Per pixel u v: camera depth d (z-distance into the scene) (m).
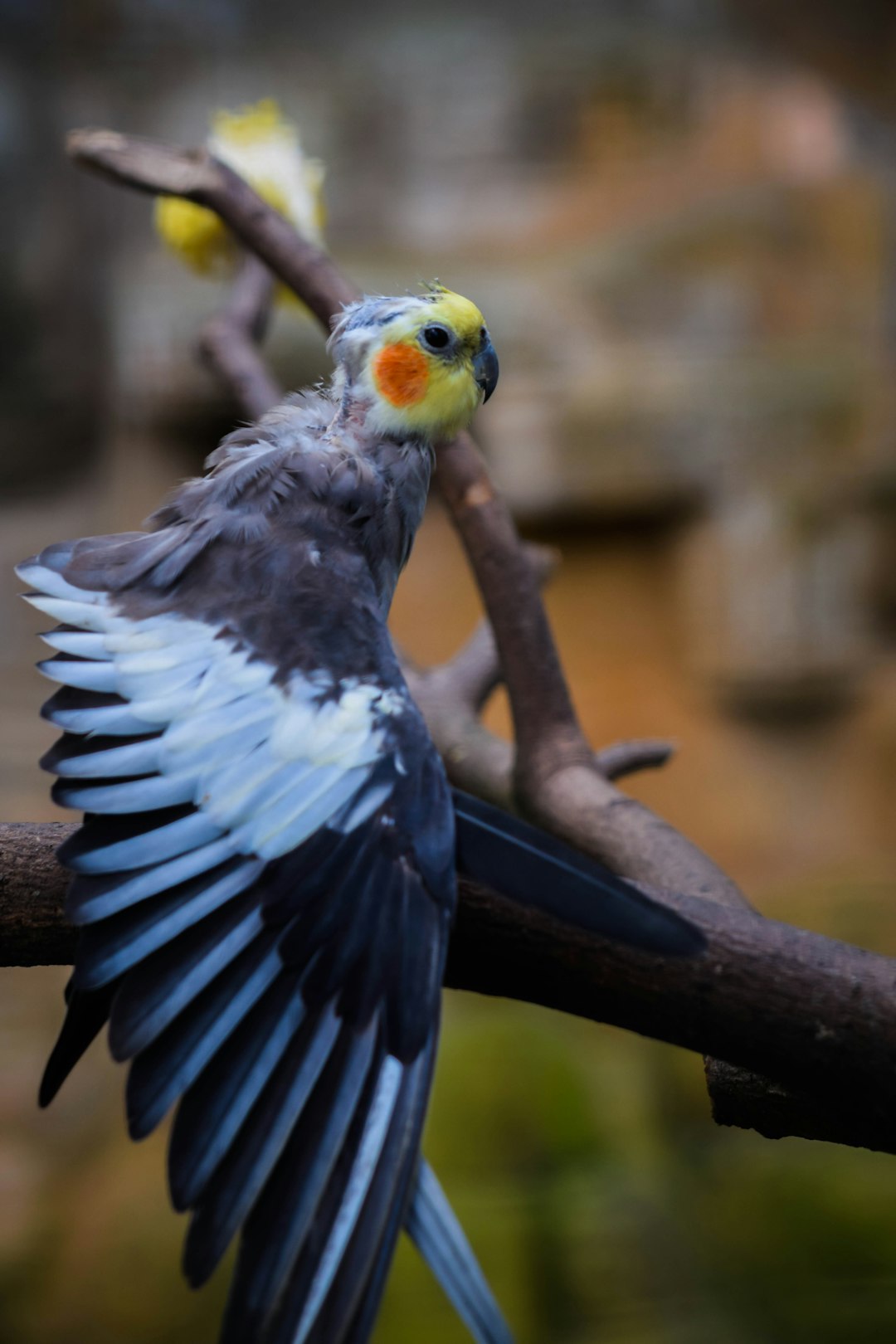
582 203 11.05
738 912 2.31
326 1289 1.86
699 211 10.81
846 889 8.90
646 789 10.27
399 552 3.05
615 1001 2.29
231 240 4.49
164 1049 2.01
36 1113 8.81
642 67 11.48
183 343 10.47
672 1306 6.57
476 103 11.29
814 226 10.78
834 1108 2.29
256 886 2.15
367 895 2.13
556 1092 7.25
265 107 4.38
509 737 9.83
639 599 10.52
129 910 2.12
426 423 3.13
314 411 3.15
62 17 11.96
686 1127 7.54
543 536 10.46
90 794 2.20
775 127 11.27
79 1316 7.05
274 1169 1.94
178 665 2.36
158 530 2.69
